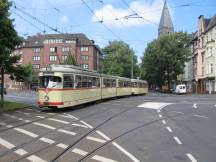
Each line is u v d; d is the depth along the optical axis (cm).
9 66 2894
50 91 2545
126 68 10531
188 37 8925
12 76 2992
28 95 5941
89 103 3391
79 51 12588
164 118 2102
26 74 3030
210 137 1375
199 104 3391
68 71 2658
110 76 4122
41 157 997
